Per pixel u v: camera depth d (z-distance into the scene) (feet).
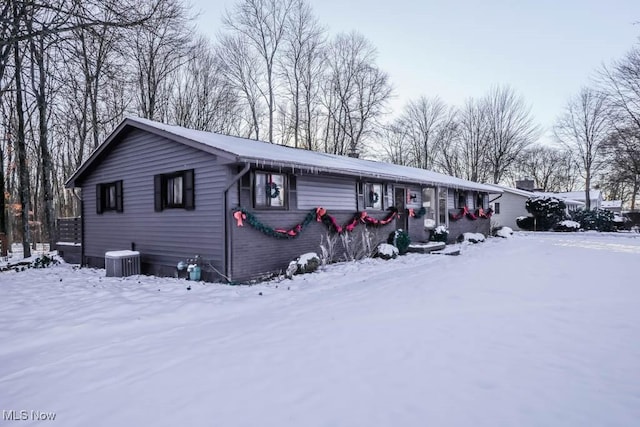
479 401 9.07
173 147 28.84
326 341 13.46
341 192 35.06
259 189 27.22
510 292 20.57
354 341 13.37
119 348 13.65
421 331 14.29
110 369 11.76
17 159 55.16
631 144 71.72
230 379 10.67
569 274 25.99
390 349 12.53
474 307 17.66
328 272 28.63
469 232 57.26
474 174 124.57
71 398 9.96
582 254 38.37
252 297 21.04
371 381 10.25
